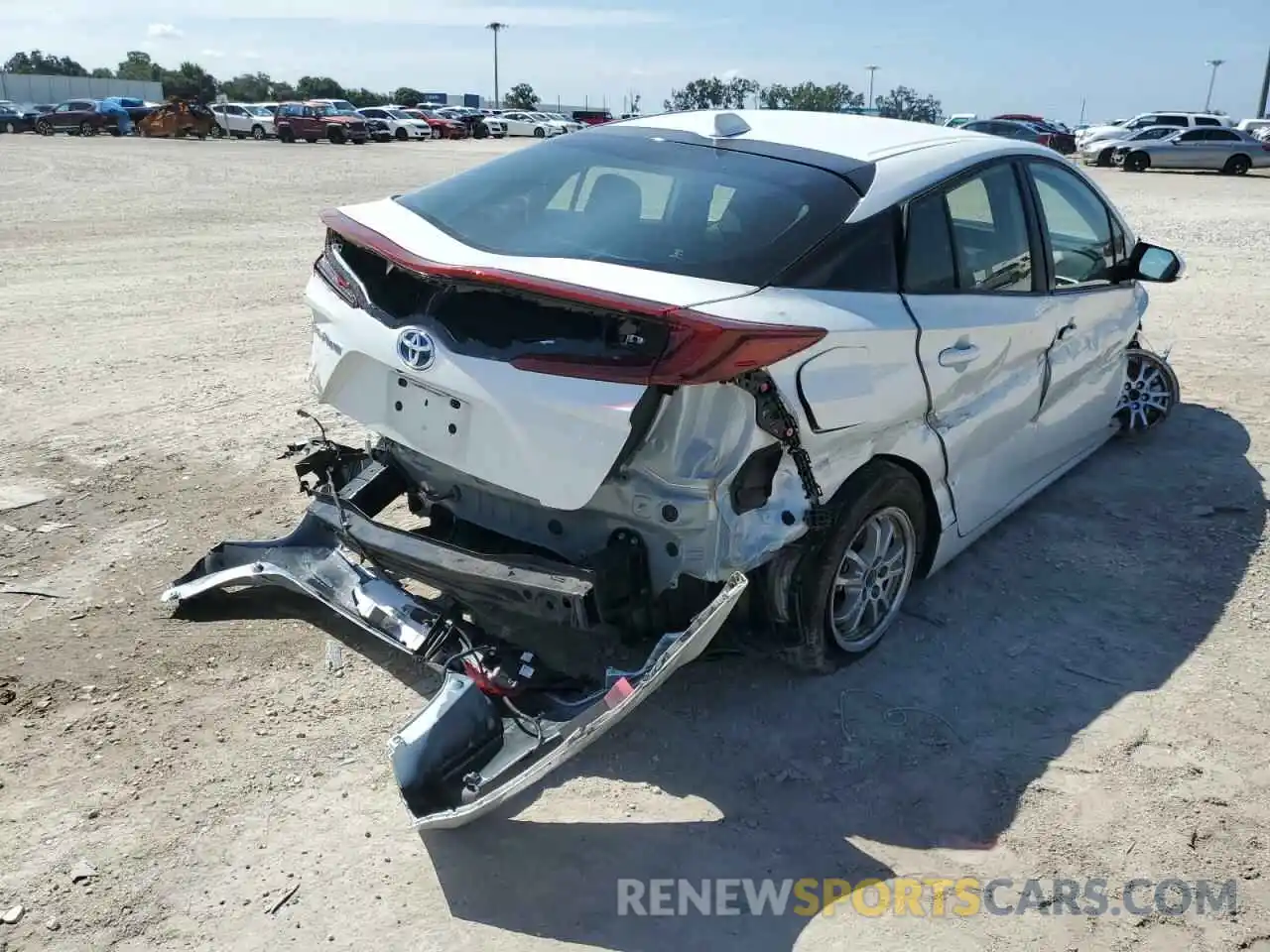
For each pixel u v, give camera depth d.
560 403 2.84
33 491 5.07
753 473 3.03
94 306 9.48
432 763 2.84
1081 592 4.36
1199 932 2.64
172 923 2.59
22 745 3.22
